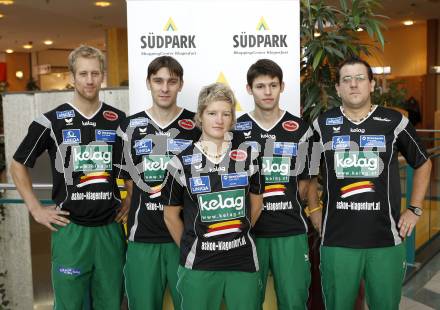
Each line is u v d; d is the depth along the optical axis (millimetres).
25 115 3172
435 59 12172
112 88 3033
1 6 10227
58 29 13422
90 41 15953
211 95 2131
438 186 5066
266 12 2623
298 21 2631
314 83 2951
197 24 2615
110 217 2482
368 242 2338
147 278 2438
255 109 2529
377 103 3514
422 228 4895
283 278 2447
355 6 2938
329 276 2412
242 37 2627
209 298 2143
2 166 4094
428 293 3859
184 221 2203
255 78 2428
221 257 2123
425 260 4590
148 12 2604
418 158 2408
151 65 2400
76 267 2414
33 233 3230
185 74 2635
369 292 2418
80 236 2422
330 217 2408
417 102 12117
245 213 2178
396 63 13297
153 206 2420
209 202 2141
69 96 3107
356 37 3037
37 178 3168
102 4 10141
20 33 14109
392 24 12523
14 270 3258
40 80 18734
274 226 2439
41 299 3258
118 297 2531
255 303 2188
